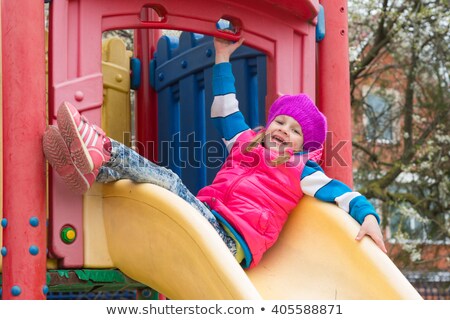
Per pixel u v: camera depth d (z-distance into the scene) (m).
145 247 2.46
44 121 2.48
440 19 6.98
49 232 2.53
